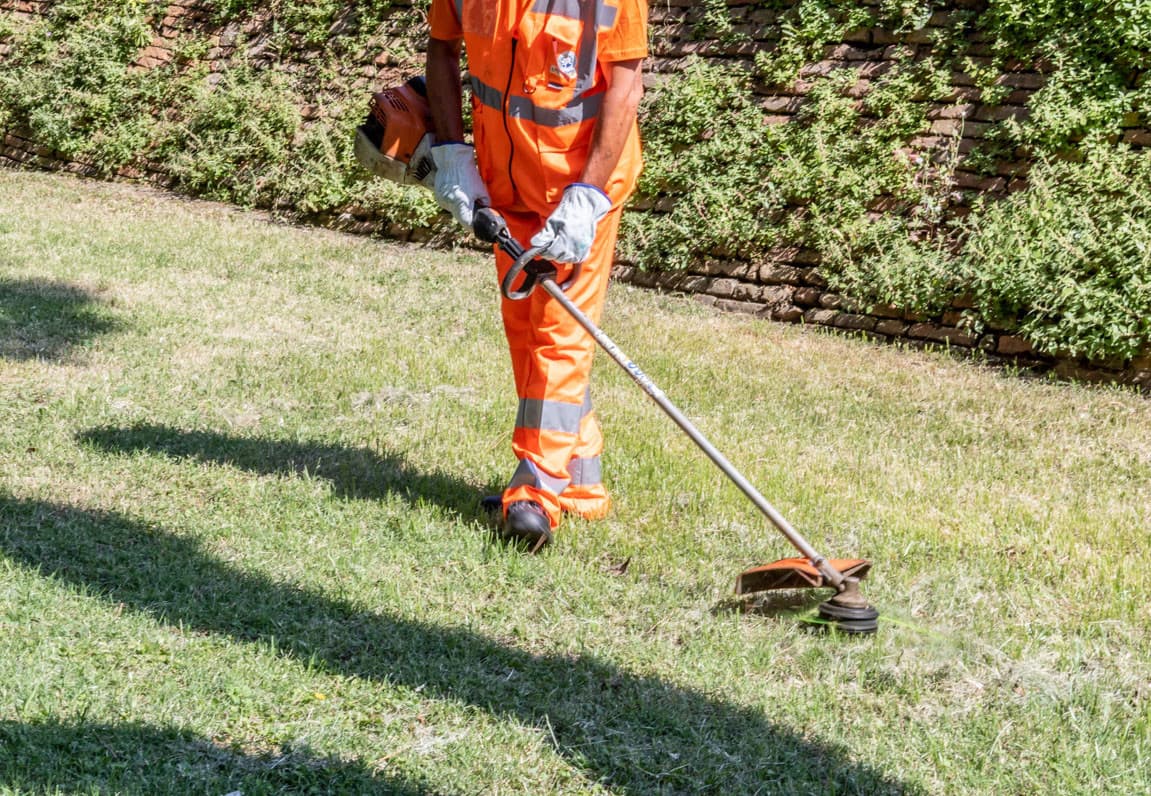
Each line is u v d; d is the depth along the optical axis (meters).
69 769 2.74
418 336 7.56
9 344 6.68
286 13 12.69
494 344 7.46
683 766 2.97
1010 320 8.17
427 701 3.20
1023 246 8.09
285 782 2.79
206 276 8.92
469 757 2.93
